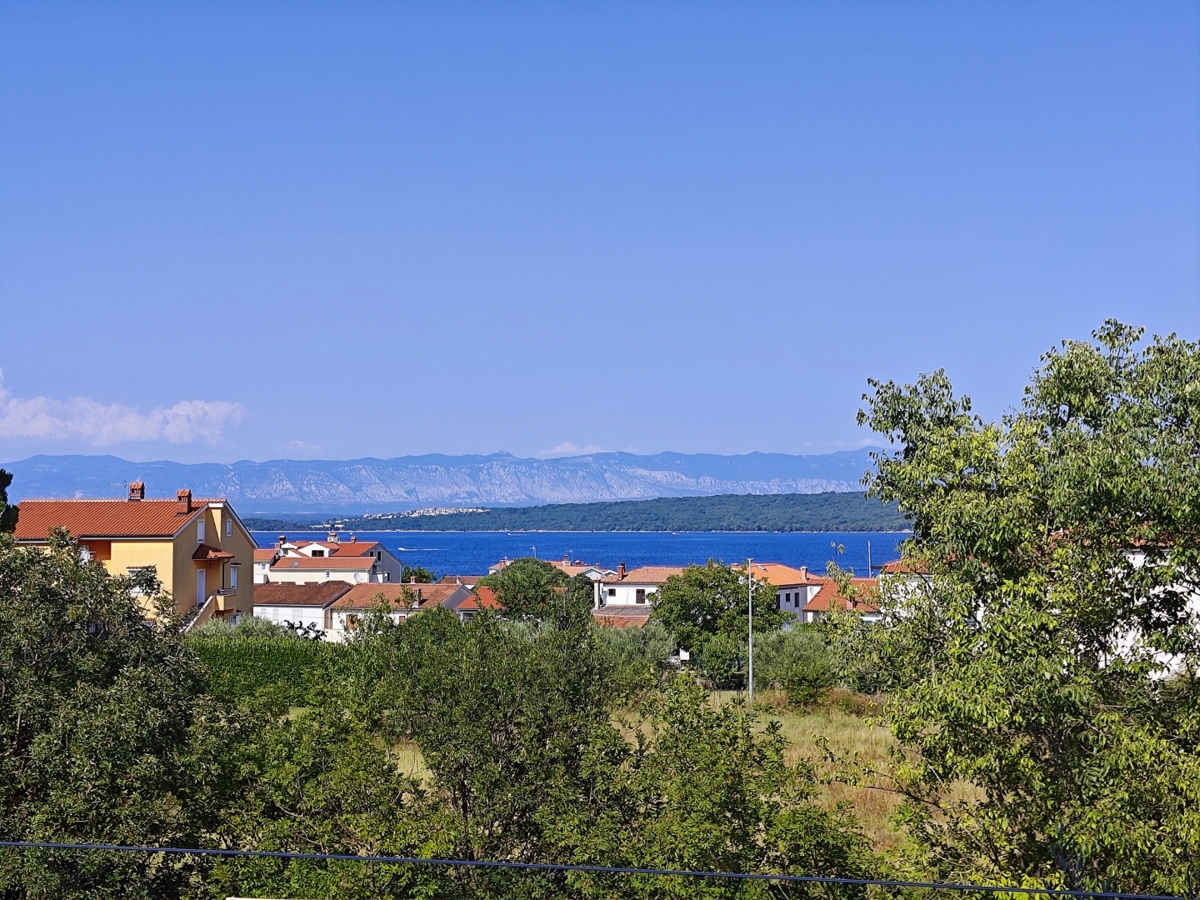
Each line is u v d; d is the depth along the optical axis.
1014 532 15.26
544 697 17.38
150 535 53.75
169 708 15.88
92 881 14.67
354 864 15.54
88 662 15.88
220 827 16.28
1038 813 15.51
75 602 16.14
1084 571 15.07
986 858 16.17
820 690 43.22
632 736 22.42
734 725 17.02
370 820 15.97
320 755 16.72
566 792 16.44
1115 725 14.68
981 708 14.75
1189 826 13.91
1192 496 14.34
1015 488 15.77
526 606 79.25
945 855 16.34
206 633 49.75
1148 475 14.55
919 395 17.67
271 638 47.12
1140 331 16.17
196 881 16.16
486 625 18.94
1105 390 15.91
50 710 15.00
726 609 64.69
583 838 15.90
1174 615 15.43
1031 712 14.85
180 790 16.11
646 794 16.33
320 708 17.64
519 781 17.08
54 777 14.59
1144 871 14.60
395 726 17.78
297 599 86.44
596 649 18.62
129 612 17.02
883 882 11.73
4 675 15.26
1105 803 14.44
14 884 14.01
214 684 41.50
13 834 14.27
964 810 16.28
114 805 14.83
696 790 15.75
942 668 16.09
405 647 18.47
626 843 15.90
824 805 22.59
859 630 17.42
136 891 14.78
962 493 15.98
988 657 14.99
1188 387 14.91
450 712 17.27
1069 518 15.13
